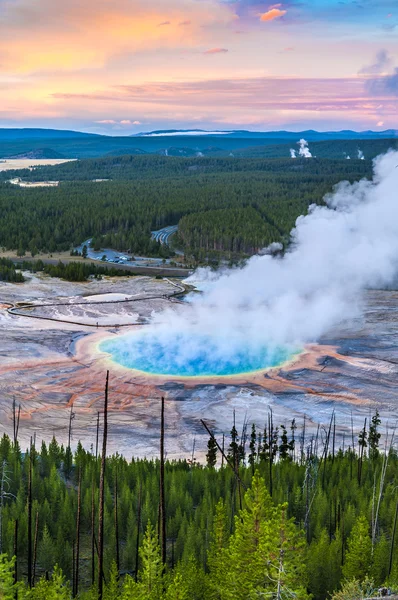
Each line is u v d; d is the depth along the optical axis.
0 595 54.59
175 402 157.12
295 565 54.53
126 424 144.88
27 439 134.62
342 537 82.50
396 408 153.38
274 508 62.94
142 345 194.12
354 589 59.44
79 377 171.00
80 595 68.00
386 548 72.75
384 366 177.25
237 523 63.59
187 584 64.75
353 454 120.94
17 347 188.12
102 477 63.66
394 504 91.06
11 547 83.75
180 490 98.62
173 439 137.62
